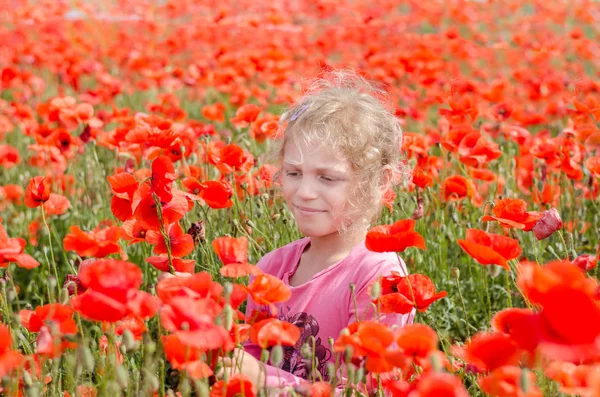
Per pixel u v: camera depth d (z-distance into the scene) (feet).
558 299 4.49
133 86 29.48
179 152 12.64
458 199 13.09
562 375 5.54
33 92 25.04
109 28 42.22
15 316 6.86
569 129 14.32
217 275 10.36
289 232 11.78
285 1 46.70
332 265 8.32
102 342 7.37
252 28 38.55
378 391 6.49
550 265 4.64
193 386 6.43
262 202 11.85
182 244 7.83
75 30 40.78
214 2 46.70
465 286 13.09
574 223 13.74
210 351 6.33
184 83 26.17
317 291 8.25
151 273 12.10
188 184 9.48
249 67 24.88
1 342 5.55
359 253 8.29
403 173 9.29
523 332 4.86
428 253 12.76
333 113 8.14
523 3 47.24
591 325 4.47
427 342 5.54
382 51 33.32
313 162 8.05
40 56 28.37
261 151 18.34
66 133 15.40
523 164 14.24
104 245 7.07
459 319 12.17
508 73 33.17
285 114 9.16
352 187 8.14
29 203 9.27
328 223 8.15
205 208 12.12
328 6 45.62
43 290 13.21
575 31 33.63
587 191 14.38
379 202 8.61
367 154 8.14
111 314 5.57
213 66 27.84
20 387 6.64
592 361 5.56
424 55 27.40
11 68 24.12
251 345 8.51
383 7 46.32
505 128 15.83
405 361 5.55
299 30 40.60
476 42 39.93
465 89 21.22
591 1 47.16
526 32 42.80
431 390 4.88
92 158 16.56
